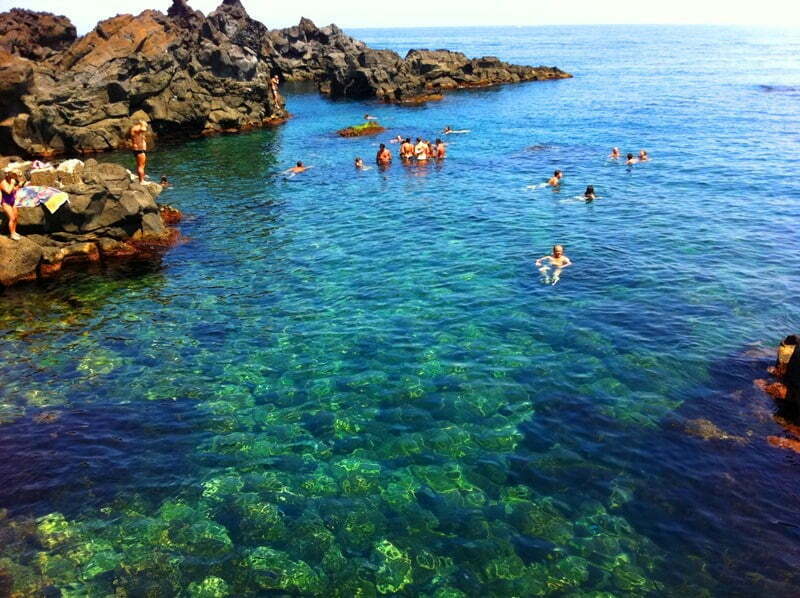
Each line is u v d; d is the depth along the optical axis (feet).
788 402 44.39
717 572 31.30
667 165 129.18
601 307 62.54
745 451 40.19
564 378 49.78
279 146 171.32
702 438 41.60
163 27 319.88
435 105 250.37
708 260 74.74
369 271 75.82
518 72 331.98
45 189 80.28
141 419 46.42
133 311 66.39
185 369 53.67
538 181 120.47
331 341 57.82
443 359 53.62
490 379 50.11
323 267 78.02
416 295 67.72
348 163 145.89
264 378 51.80
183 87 189.26
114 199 84.79
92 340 59.62
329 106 261.24
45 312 66.64
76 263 81.76
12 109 160.86
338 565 32.45
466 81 312.50
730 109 203.72
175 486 38.88
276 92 231.91
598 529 34.35
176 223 99.40
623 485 37.68
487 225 93.09
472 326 59.67
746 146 144.15
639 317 59.88
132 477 39.83
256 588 31.12
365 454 41.63
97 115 171.53
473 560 32.50
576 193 109.91
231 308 66.44
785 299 62.64
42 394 50.03
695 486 37.35
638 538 33.63
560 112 215.72
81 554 33.50
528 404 46.47
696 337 55.31
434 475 39.27
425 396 48.14
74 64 254.47
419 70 317.42
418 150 143.95
